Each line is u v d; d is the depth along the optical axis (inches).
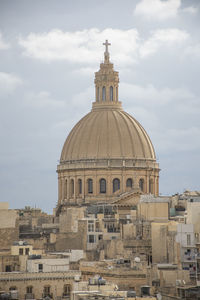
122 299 7721.5
